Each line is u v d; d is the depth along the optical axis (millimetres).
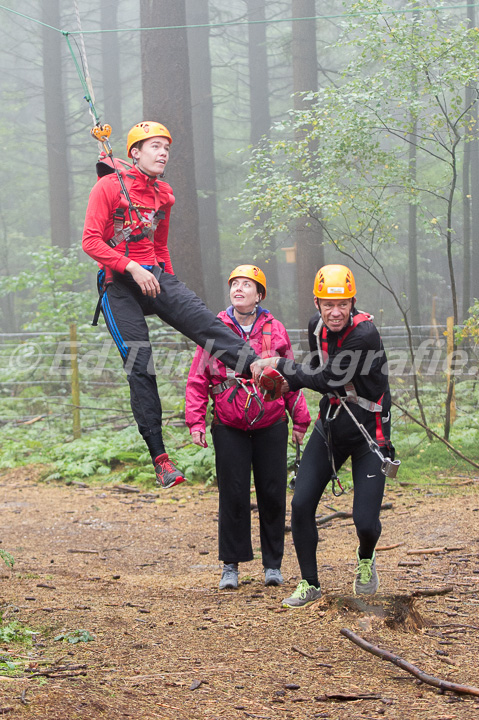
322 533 7098
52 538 7258
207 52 24250
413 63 9703
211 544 7004
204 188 23953
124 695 2939
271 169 10492
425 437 10422
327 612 4059
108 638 3730
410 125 10078
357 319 4082
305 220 15578
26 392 13461
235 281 5043
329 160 10211
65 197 24594
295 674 3311
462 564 5520
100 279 3996
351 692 3115
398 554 6008
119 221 3814
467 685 3158
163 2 13430
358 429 4277
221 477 5172
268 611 4340
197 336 3906
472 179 21250
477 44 9797
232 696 3045
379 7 9922
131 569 6055
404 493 8438
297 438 5340
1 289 14344
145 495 9172
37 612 4188
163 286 3922
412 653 3549
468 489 8438
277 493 5207
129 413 12227
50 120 24703
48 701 2756
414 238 19812
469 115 10367
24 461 10742
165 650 3582
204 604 4613
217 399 5113
